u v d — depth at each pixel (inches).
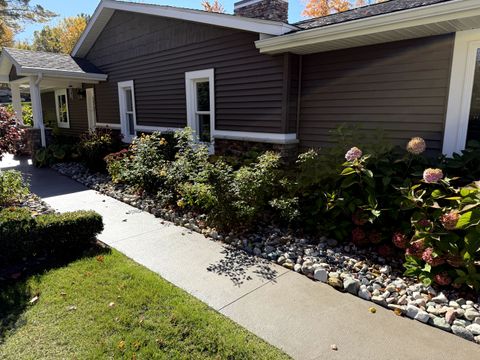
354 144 177.6
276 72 224.4
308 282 128.9
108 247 158.1
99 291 116.8
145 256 150.3
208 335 95.7
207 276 132.4
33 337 94.0
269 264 143.6
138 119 366.0
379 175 156.0
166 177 224.8
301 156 182.4
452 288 119.2
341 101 211.0
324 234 162.9
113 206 227.0
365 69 198.1
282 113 224.4
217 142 276.7
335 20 204.5
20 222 138.8
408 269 127.7
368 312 110.0
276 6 270.2
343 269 136.4
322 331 99.9
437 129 178.5
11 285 121.9
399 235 137.6
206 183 195.9
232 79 255.8
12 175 222.2
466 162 151.5
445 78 172.4
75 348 89.7
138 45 346.3
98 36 405.1
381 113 195.8
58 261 142.6
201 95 295.4
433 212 133.3
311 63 221.8
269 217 189.2
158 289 118.8
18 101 484.7
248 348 91.4
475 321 101.7
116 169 272.4
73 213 158.4
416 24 152.8
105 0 349.1
